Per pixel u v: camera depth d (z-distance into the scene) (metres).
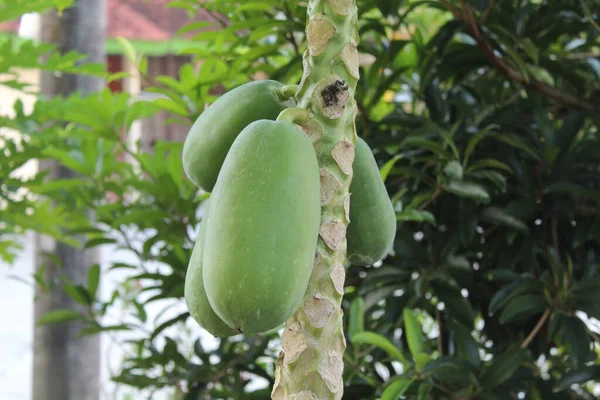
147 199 3.15
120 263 3.06
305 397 1.50
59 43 3.72
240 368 2.84
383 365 2.57
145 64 2.97
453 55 2.58
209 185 1.64
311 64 1.56
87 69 3.19
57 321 3.04
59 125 3.72
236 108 1.60
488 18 2.45
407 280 2.49
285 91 1.60
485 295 2.60
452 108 2.66
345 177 1.55
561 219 2.53
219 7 2.78
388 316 2.47
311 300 1.52
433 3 2.59
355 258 1.65
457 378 2.19
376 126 2.69
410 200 2.58
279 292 1.41
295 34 2.93
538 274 2.56
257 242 1.41
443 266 2.44
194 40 2.88
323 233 1.53
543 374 2.80
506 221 2.45
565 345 2.74
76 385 3.75
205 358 2.85
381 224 1.63
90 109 2.89
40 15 3.76
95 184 3.06
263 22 2.46
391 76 2.57
